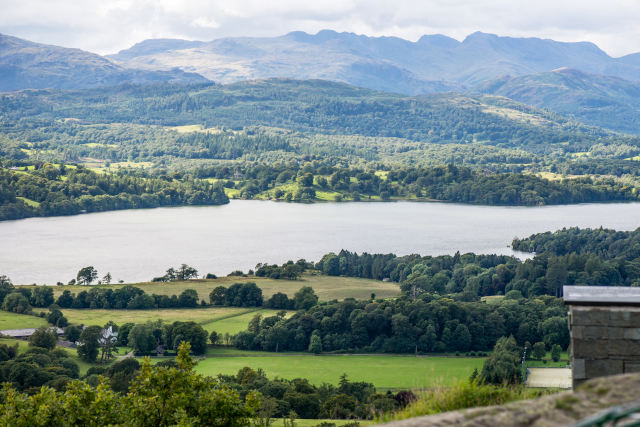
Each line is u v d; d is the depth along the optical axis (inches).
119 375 2714.1
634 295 405.4
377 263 6338.6
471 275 5743.1
